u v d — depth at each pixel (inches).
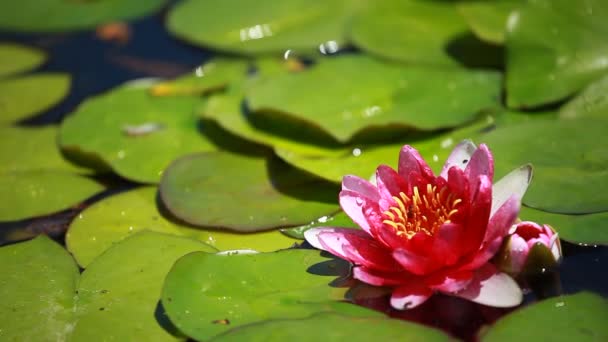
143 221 89.4
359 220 74.0
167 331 69.9
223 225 85.8
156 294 75.0
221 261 76.2
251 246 82.6
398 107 105.7
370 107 106.3
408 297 68.2
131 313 72.5
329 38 132.0
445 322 68.1
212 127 110.7
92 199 96.7
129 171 100.5
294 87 112.5
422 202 74.3
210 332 66.9
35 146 109.8
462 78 111.7
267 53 131.2
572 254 75.2
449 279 69.3
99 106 117.6
